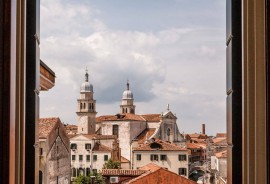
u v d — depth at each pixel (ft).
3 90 7.64
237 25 9.06
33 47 9.51
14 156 8.05
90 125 256.11
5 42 7.67
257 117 8.34
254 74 8.52
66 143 103.55
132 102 291.17
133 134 236.02
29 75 9.50
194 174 175.42
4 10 7.68
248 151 8.52
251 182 8.45
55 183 98.27
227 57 9.69
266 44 7.83
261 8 8.40
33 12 9.51
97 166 201.46
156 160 178.91
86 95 260.62
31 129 9.48
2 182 7.57
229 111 9.37
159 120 236.22
